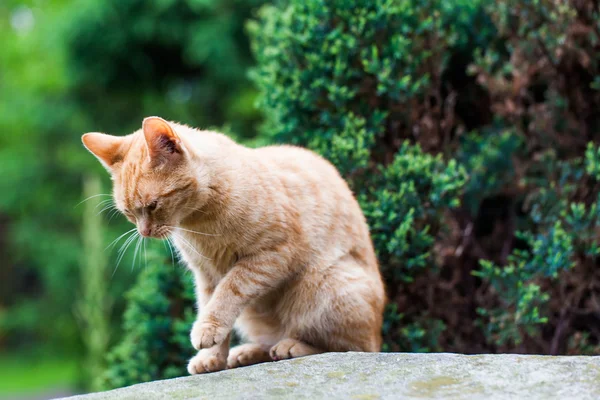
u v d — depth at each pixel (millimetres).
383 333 4227
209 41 9992
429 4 4570
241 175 3332
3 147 13359
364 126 4488
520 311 3963
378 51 4492
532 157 4652
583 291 4312
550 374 2664
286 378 2789
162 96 11312
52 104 11867
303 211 3510
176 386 2775
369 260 3750
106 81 10789
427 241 4172
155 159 3217
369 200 4324
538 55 4527
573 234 4113
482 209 4992
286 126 4613
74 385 11148
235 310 3307
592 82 4516
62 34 10406
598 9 4426
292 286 3535
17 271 14781
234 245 3354
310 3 4574
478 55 4660
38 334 14141
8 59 14148
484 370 2746
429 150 4559
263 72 5180
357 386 2652
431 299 4367
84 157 11500
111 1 10117
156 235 3303
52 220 12094
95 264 7059
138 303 4734
